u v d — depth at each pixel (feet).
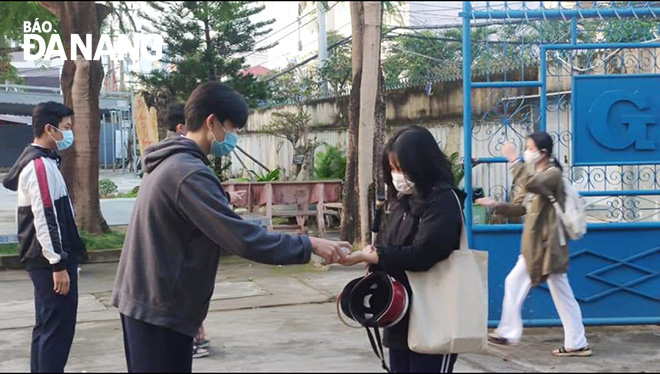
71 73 28.99
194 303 11.10
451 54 56.65
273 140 53.52
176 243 10.89
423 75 51.80
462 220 11.68
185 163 10.84
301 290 26.40
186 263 10.92
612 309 19.93
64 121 15.31
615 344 19.01
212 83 11.64
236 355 17.93
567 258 17.57
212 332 20.39
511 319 17.93
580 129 19.36
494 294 19.65
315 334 20.10
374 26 28.19
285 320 21.86
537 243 17.58
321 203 35.53
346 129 50.26
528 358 17.66
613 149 19.42
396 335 12.07
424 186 11.75
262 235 10.75
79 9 13.69
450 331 11.52
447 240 11.39
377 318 11.63
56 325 14.93
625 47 19.44
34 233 14.80
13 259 32.01
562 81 23.82
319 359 17.42
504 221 21.80
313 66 57.36
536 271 17.48
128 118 63.31
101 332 21.04
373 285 12.35
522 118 21.81
